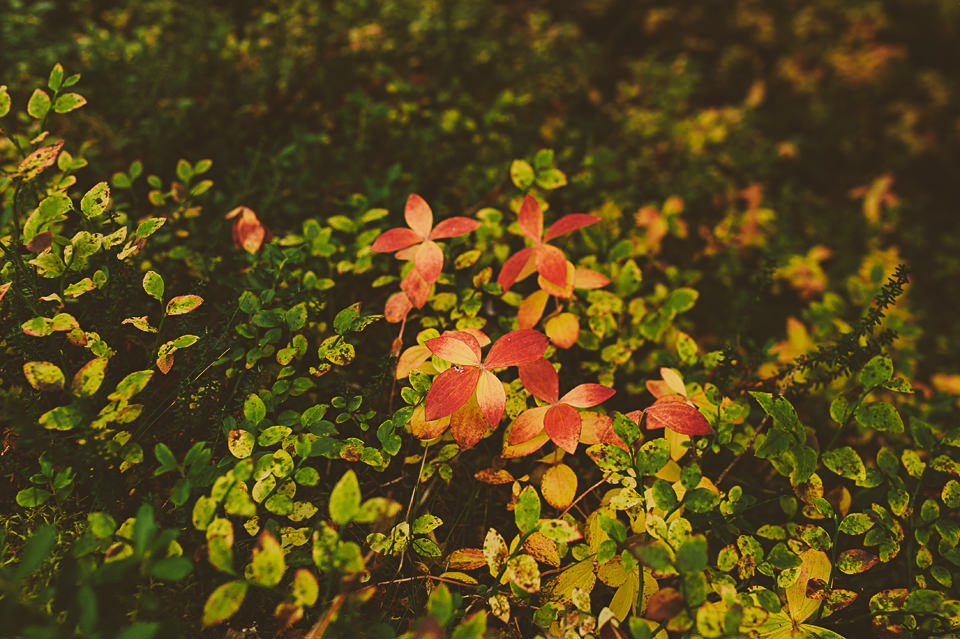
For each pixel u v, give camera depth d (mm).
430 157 701
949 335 800
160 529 399
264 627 402
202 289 449
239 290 479
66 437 410
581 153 672
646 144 915
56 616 357
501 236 584
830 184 1050
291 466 389
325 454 395
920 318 768
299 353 427
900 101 1238
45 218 399
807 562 408
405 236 446
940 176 1125
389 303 470
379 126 737
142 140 638
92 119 620
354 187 659
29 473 426
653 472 400
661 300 589
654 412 408
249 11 886
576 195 687
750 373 514
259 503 424
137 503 429
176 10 834
